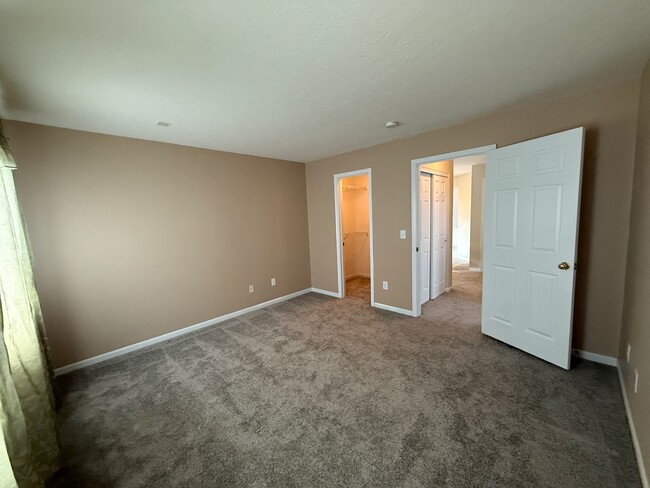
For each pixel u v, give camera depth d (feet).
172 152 10.84
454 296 14.57
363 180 18.90
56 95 6.35
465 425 5.78
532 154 7.87
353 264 19.71
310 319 12.16
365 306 13.53
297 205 15.56
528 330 8.34
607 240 7.47
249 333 10.98
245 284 13.35
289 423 6.10
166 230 10.75
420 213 12.15
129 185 9.83
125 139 9.71
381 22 4.33
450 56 5.41
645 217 5.61
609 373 7.33
